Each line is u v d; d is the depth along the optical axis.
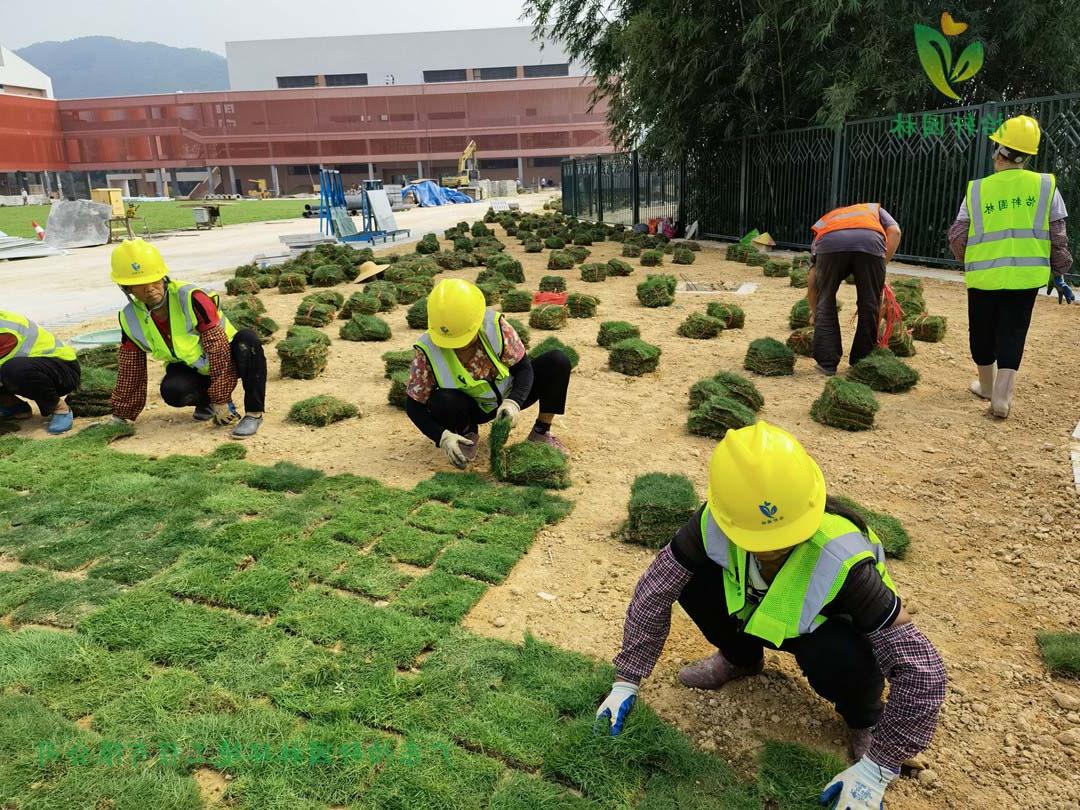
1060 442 5.40
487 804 2.46
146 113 88.00
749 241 17.64
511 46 99.00
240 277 13.51
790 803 2.47
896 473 5.00
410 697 2.94
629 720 2.77
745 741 2.78
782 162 17.11
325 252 16.00
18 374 5.77
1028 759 2.69
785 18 15.85
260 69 99.88
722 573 2.62
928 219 13.76
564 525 4.39
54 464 5.20
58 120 87.56
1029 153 5.59
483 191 66.62
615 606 3.59
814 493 2.23
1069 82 15.27
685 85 17.61
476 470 5.15
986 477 4.90
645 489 4.29
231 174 90.44
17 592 3.64
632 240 18.91
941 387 6.72
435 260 14.62
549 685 2.99
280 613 3.46
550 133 89.38
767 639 2.33
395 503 4.55
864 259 6.77
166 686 2.98
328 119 89.19
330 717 2.83
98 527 4.28
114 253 5.39
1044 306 9.89
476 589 3.67
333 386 7.18
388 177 93.50
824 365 7.18
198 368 5.82
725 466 2.23
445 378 4.70
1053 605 3.57
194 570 3.79
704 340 8.65
